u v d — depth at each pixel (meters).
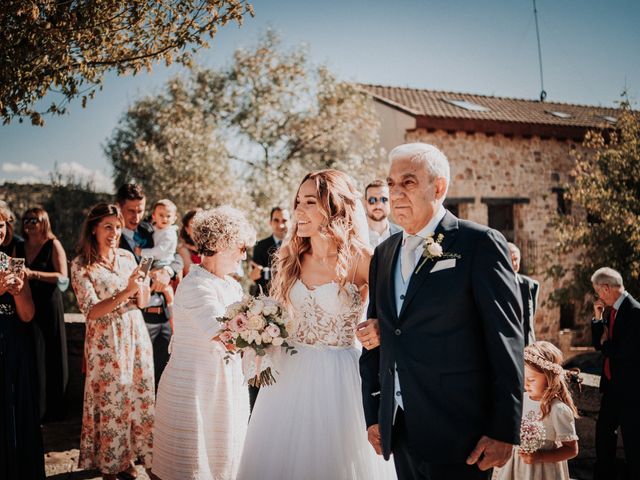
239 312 2.56
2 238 3.29
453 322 2.11
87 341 3.63
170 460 2.79
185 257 5.21
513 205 13.30
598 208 10.30
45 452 4.31
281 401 2.61
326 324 2.66
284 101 14.27
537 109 15.27
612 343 4.23
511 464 2.98
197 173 12.13
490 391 2.07
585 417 4.58
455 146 12.73
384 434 2.27
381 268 2.44
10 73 3.09
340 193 2.76
